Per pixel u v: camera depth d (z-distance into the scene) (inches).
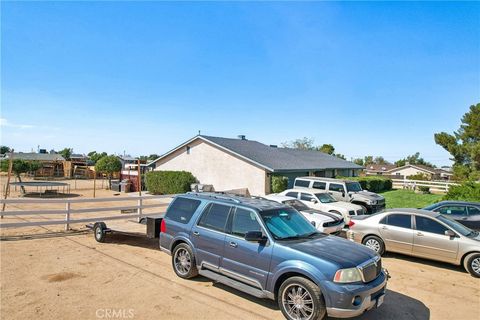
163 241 293.9
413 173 2819.9
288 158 1088.2
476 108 1249.4
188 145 1066.7
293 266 201.5
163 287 254.2
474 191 642.8
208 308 219.0
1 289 241.0
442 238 323.9
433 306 235.8
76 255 337.1
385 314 221.0
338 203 546.6
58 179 1777.8
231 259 236.8
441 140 1275.8
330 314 187.0
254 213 237.8
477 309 231.9
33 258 320.8
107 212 669.9
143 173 1221.1
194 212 276.5
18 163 1171.9
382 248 365.1
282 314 212.7
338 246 221.9
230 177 946.1
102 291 243.3
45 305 216.7
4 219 553.6
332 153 2504.9
